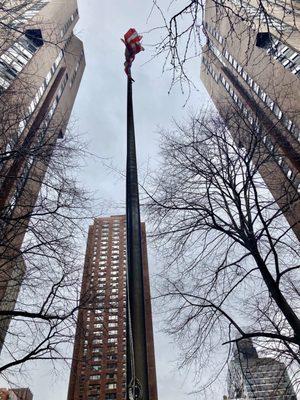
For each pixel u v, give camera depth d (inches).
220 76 2128.4
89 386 2652.6
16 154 361.1
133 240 138.7
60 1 2148.1
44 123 441.7
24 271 380.5
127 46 254.5
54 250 365.4
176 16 181.6
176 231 388.5
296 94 1050.1
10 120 390.9
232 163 389.1
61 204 374.9
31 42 1596.9
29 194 381.4
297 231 500.4
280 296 328.8
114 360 2719.0
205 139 401.4
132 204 154.3
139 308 119.0
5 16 370.6
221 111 453.4
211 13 1373.0
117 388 2620.6
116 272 2881.4
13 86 405.7
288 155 438.3
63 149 385.1
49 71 1870.1
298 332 312.0
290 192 381.4
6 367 327.0
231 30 198.2
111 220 3627.0
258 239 353.4
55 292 357.1
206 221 384.8
